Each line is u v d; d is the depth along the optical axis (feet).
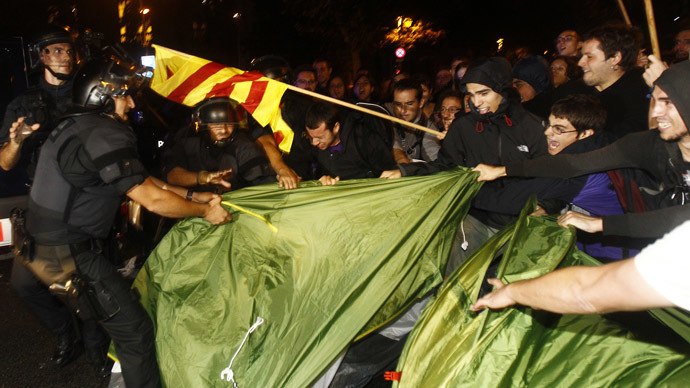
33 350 12.72
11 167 11.10
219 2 52.21
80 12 32.73
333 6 41.06
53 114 11.33
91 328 11.42
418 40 50.75
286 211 9.89
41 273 9.22
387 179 9.95
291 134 12.01
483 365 7.34
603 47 12.12
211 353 9.08
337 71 48.06
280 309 9.27
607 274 4.57
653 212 7.51
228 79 11.53
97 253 9.36
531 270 7.76
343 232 9.65
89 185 8.86
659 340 7.30
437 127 16.96
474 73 10.13
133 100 9.39
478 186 10.07
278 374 8.79
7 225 16.87
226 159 12.27
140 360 9.38
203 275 9.72
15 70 16.84
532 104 15.23
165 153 13.04
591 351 7.47
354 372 10.43
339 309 9.11
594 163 8.83
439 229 9.78
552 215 9.45
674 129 6.70
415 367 7.95
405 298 9.62
